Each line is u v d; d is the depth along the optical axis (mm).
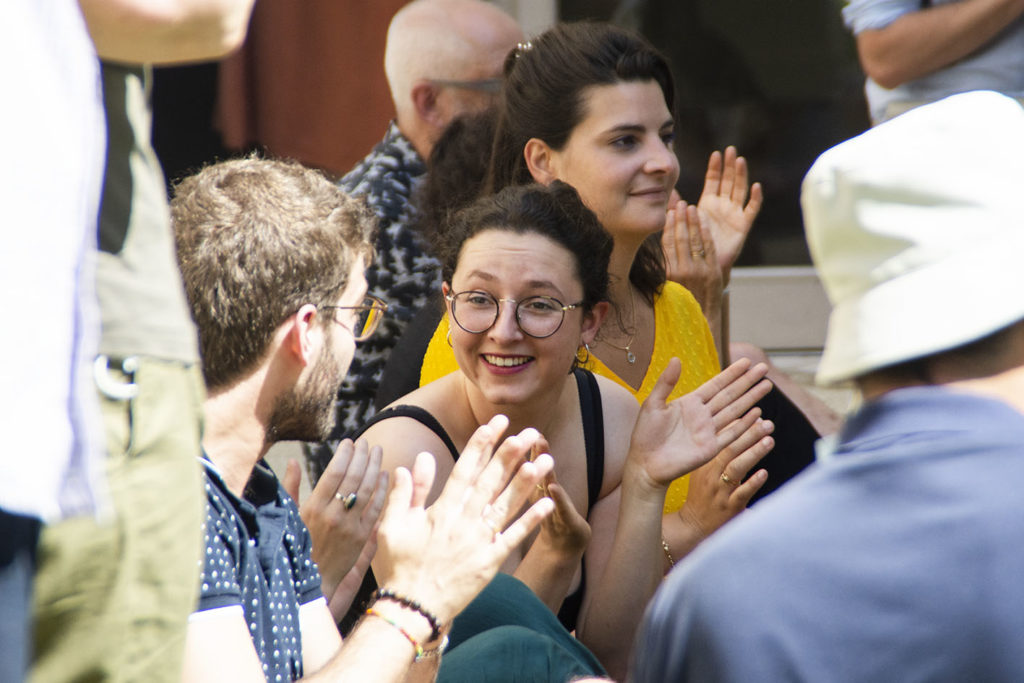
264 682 5645
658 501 8766
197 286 5918
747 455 9148
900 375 4129
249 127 18938
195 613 5504
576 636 8969
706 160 21203
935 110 4195
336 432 12102
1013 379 4055
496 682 6961
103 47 4531
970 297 3982
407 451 8516
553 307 8352
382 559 6137
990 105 4176
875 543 3855
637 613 8664
